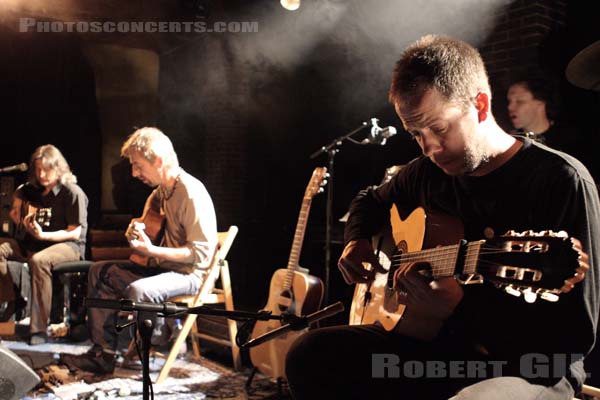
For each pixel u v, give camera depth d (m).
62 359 3.60
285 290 3.33
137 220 3.59
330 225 3.80
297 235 3.46
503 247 1.30
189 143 7.96
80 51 7.96
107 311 3.49
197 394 3.17
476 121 1.43
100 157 8.05
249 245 7.05
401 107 1.44
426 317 1.63
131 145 3.40
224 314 1.75
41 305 4.30
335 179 6.43
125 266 3.62
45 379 3.33
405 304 1.67
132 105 7.89
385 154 5.69
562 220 1.35
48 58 7.87
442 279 1.53
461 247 1.40
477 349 1.54
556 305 1.29
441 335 1.62
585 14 3.72
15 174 7.71
